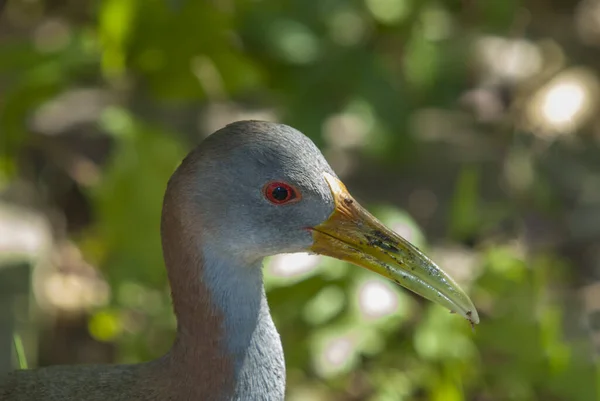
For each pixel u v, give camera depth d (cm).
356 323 901
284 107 1161
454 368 925
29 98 1072
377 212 931
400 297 915
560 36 1459
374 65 1137
